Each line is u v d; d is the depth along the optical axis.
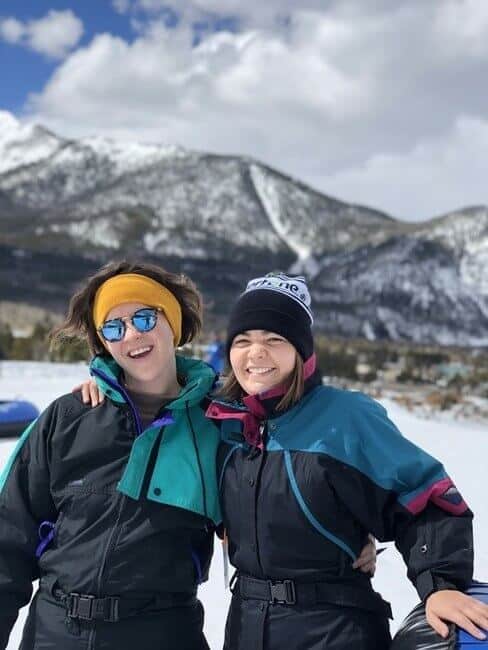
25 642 2.22
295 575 2.09
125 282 2.34
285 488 2.09
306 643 2.04
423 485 2.05
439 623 1.90
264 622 2.09
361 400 2.18
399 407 15.59
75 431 2.27
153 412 2.37
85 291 2.43
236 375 2.29
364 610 2.11
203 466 2.24
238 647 2.13
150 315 2.30
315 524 2.07
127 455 2.21
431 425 11.26
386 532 2.15
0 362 21.42
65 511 2.24
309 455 2.10
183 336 2.57
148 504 2.18
